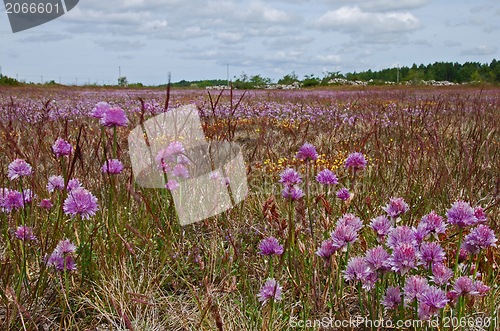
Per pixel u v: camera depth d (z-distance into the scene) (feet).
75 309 9.88
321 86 166.30
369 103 48.42
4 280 9.56
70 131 21.38
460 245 8.68
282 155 20.52
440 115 30.71
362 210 13.08
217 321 7.66
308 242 10.94
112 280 10.11
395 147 19.39
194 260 10.98
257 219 13.38
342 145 21.76
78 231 11.29
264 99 59.16
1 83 123.03
